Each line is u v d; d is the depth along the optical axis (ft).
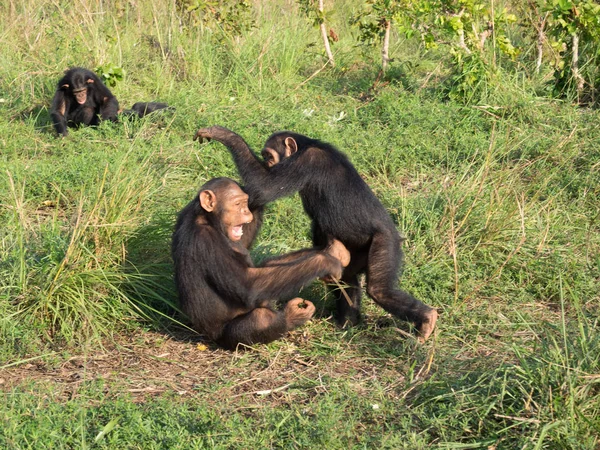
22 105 63.26
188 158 50.08
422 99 63.36
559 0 62.13
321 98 65.77
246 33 76.95
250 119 57.00
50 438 24.18
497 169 49.90
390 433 24.95
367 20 88.63
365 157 51.65
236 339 31.40
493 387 26.50
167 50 75.36
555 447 23.41
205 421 25.25
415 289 36.19
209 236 30.96
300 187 33.37
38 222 41.91
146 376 29.71
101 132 56.65
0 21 76.33
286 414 26.05
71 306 32.65
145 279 34.50
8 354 30.68
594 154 50.62
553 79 67.67
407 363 30.50
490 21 66.39
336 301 34.65
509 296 36.55
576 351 26.73
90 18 73.15
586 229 42.19
